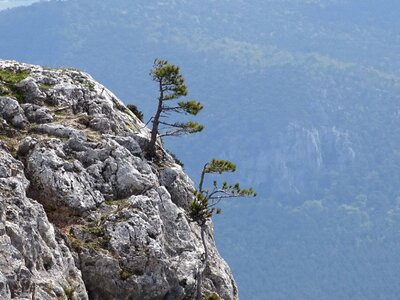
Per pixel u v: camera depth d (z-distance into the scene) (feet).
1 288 241.14
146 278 303.48
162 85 352.28
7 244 256.52
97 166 323.98
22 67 363.35
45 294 260.01
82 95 358.02
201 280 326.44
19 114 330.75
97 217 310.86
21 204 277.03
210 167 350.64
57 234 298.15
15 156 312.71
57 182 310.24
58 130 328.90
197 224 346.95
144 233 309.22
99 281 298.97
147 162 346.95
